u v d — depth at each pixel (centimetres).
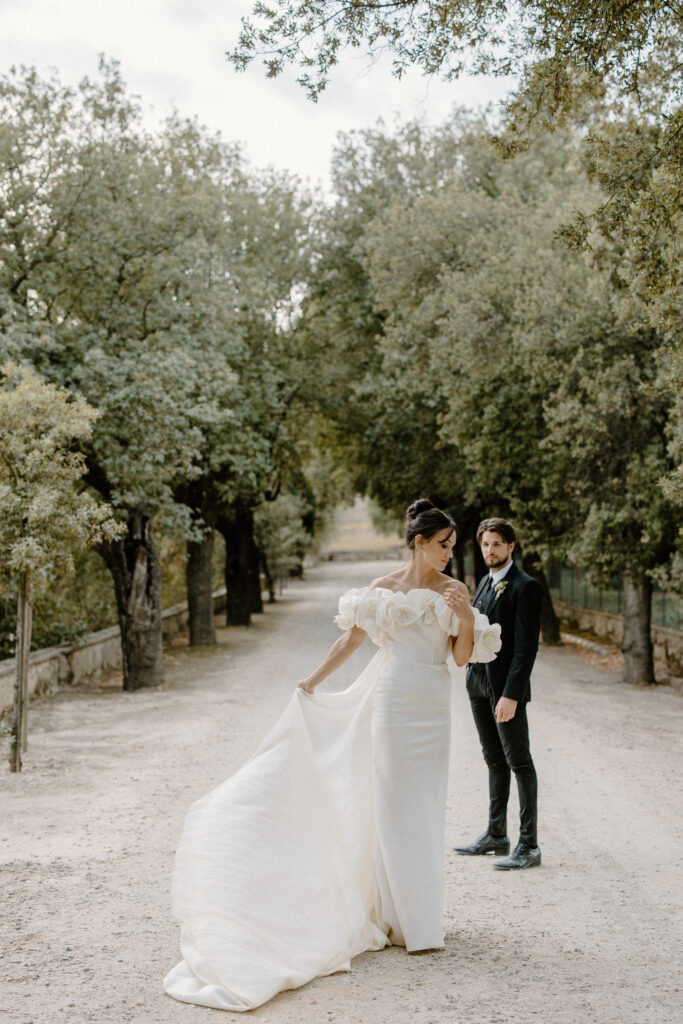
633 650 1511
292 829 427
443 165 2552
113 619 2095
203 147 2284
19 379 1276
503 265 1681
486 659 445
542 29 674
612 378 1341
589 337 1411
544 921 468
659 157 804
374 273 2150
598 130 888
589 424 1371
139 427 1413
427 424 2344
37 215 1436
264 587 4606
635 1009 351
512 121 777
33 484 978
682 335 913
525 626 566
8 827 680
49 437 975
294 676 1641
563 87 735
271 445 2430
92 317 1561
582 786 807
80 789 809
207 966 375
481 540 595
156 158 1759
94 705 1332
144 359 1427
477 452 1733
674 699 1348
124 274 1571
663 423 1344
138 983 383
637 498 1338
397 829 425
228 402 2061
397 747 429
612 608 2180
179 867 409
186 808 732
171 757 949
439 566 453
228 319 1706
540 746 995
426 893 422
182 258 1577
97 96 1502
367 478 2938
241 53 631
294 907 405
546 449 1614
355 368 2645
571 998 363
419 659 437
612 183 859
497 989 374
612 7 662
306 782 438
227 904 392
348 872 433
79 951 425
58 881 542
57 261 1479
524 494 1748
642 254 842
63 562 995
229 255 1977
